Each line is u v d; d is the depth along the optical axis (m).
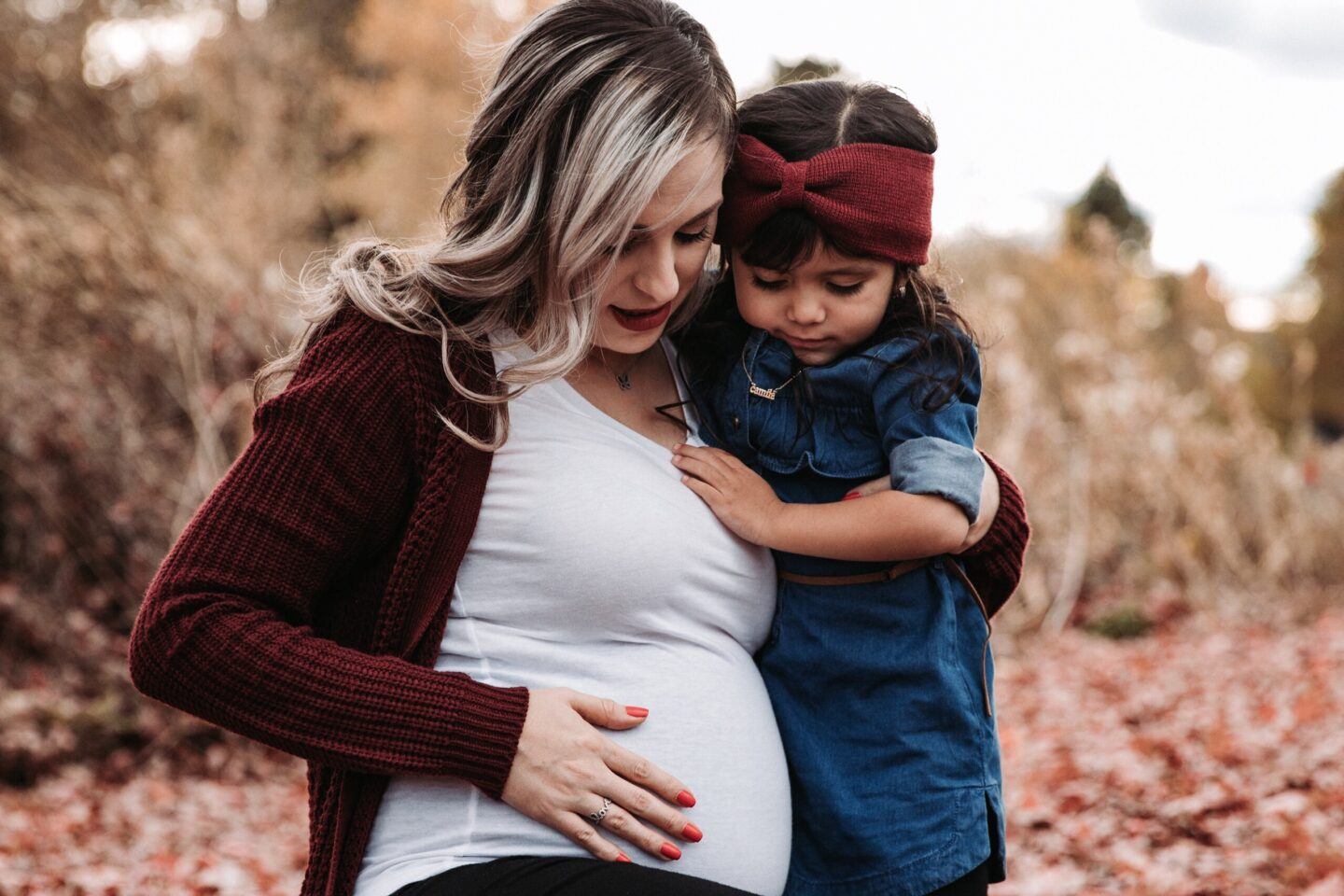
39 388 5.99
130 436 5.96
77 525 5.93
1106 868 3.76
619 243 1.45
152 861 4.16
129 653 1.43
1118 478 8.52
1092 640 7.93
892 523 1.61
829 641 1.71
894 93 1.74
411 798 1.47
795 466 1.75
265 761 5.57
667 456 1.67
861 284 1.70
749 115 1.72
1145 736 5.05
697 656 1.60
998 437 8.12
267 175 9.88
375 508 1.49
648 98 1.43
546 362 1.49
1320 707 5.17
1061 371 9.23
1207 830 3.93
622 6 1.50
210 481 5.83
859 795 1.67
